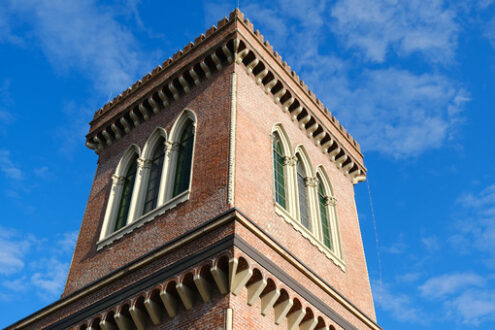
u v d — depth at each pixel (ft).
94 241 75.46
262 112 75.72
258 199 64.64
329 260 73.56
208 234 57.00
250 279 54.95
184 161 73.31
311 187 80.18
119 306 59.26
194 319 53.67
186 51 84.28
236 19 79.36
